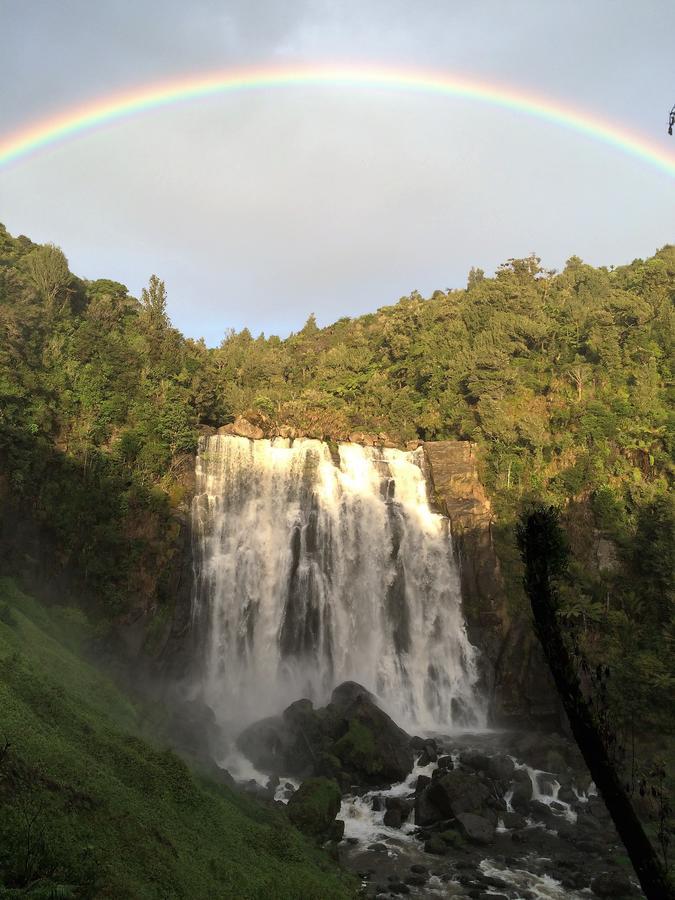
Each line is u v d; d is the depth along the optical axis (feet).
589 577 164.96
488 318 262.26
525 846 97.04
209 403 192.13
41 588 129.39
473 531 177.68
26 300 163.63
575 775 118.52
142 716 102.53
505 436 191.62
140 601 144.15
